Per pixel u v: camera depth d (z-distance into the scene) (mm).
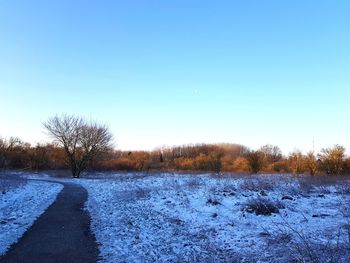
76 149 51031
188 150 91250
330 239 9352
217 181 23906
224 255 8898
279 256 8320
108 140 52938
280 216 12367
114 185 28453
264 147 61219
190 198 16969
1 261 8805
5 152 59938
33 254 9406
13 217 14359
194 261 8586
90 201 20031
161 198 17922
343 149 37000
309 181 22062
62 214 15453
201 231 11273
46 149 66938
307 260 7730
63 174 53438
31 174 54656
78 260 8922
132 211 15516
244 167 50875
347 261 7473
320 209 13422
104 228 12492
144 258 9039
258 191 17891
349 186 19281
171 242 10328
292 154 42875
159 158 85812
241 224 11820
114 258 9086
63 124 50719
